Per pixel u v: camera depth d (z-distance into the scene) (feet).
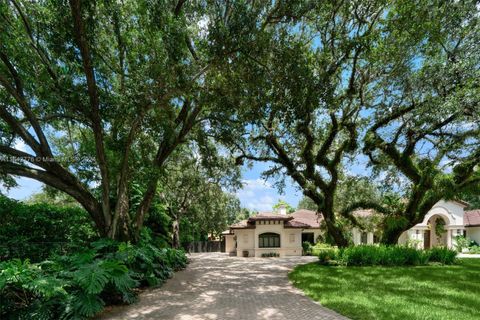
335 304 24.58
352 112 51.34
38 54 33.04
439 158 49.62
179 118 43.34
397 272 40.70
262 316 21.94
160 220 60.75
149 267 33.58
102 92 33.37
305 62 31.27
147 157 43.52
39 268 21.50
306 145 55.67
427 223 90.48
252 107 34.53
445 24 39.11
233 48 29.78
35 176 32.55
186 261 56.80
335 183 55.83
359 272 41.01
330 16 38.32
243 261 64.03
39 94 33.63
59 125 47.16
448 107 38.63
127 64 35.09
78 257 24.93
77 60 31.96
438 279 35.63
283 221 83.92
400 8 37.96
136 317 21.84
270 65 31.32
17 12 32.30
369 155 56.70
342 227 57.57
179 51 29.89
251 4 31.58
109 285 24.91
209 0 32.01
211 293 29.81
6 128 36.24
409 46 40.47
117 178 41.45
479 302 25.12
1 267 19.63
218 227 123.75
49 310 19.31
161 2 28.68
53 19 29.94
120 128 38.14
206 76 35.45
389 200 58.03
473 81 38.42
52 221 40.29
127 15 32.45
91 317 21.68
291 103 31.63
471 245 93.81
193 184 86.89
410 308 23.24
